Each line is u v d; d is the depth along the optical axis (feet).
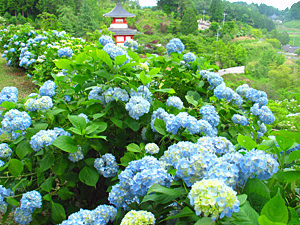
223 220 3.12
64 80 8.91
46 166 6.07
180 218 3.77
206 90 9.42
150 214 3.95
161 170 4.44
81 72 8.39
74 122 6.00
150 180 4.28
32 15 148.05
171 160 4.52
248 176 3.84
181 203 4.11
